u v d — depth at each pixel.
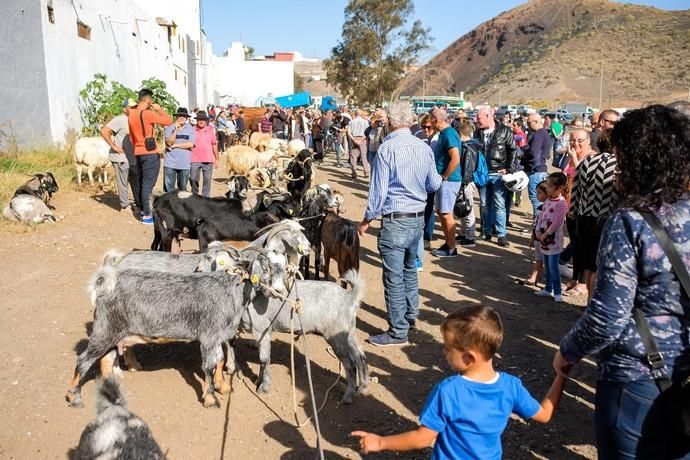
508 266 9.26
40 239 9.52
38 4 13.99
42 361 5.56
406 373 5.59
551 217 7.41
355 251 7.21
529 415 2.90
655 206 2.48
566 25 144.00
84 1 17.02
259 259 4.72
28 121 14.35
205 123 12.00
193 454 4.25
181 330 4.75
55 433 4.44
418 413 4.88
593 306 2.52
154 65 26.42
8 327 6.29
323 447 4.37
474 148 9.82
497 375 2.89
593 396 5.13
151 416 4.72
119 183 11.53
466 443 2.79
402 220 5.79
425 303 7.50
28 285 7.54
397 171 5.68
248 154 16.92
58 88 15.05
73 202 11.99
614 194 4.69
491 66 147.00
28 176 12.62
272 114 29.33
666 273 2.42
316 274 8.05
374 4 59.94
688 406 2.39
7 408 4.75
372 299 7.69
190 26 39.59
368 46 60.12
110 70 19.47
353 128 18.47
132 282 4.70
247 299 4.82
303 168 11.80
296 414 4.81
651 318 2.48
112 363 4.95
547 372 5.57
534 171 10.71
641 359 2.49
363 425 4.70
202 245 7.61
